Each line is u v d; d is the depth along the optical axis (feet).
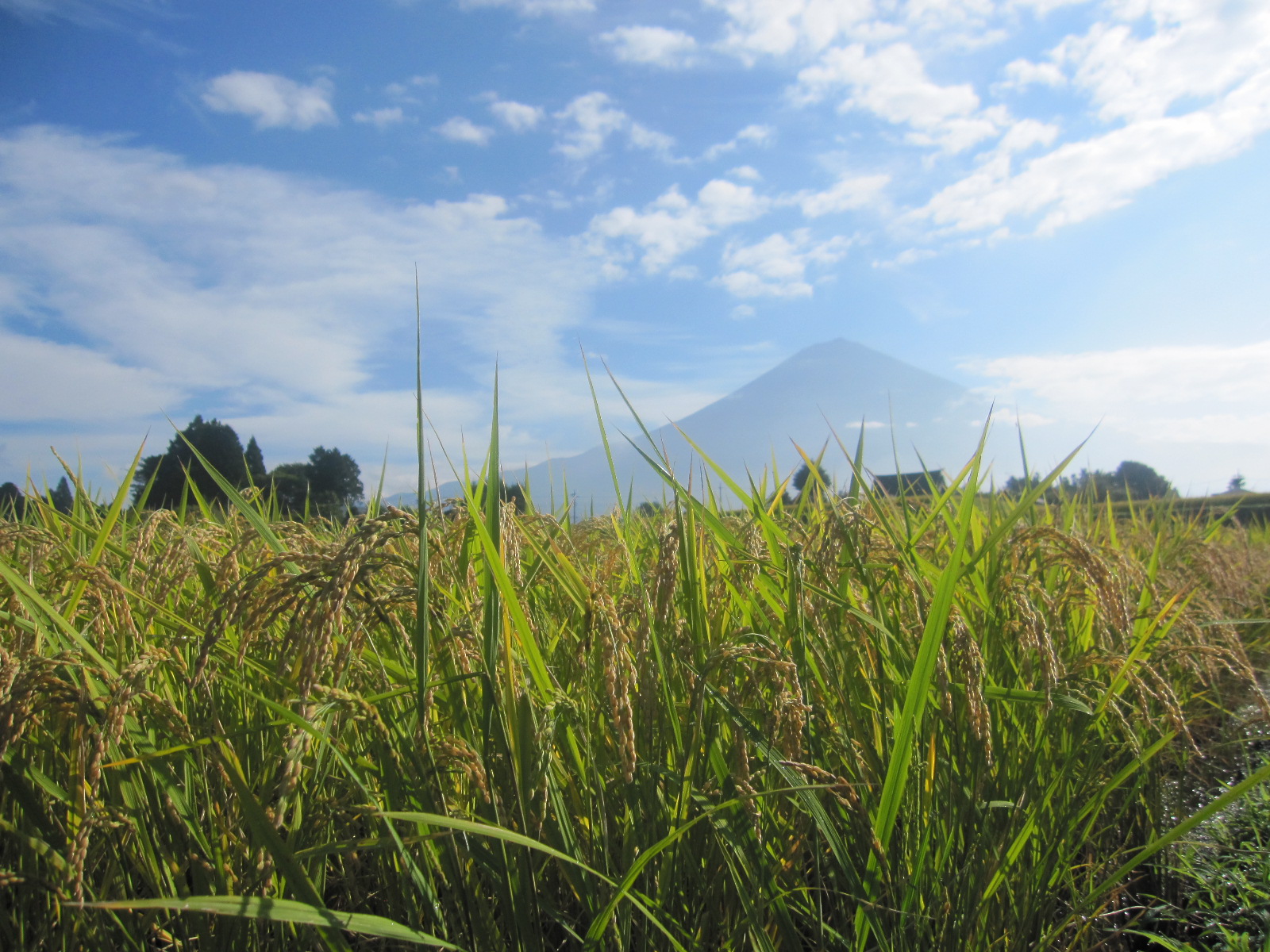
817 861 5.29
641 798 5.34
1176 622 8.21
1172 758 9.55
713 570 7.76
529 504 7.44
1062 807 6.81
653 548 10.59
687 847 5.34
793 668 4.95
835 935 5.33
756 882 4.93
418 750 4.72
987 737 5.45
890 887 5.38
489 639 4.70
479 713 5.30
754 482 7.45
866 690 7.02
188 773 5.08
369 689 5.73
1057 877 6.73
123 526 9.65
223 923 4.61
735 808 5.22
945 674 5.68
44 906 4.82
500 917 5.12
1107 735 8.18
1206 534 16.98
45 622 5.27
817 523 8.31
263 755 5.64
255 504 11.05
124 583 6.81
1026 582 7.25
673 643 6.08
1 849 5.34
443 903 5.11
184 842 4.75
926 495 11.83
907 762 5.02
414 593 5.01
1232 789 4.75
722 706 5.15
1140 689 6.52
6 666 4.47
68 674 4.71
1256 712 10.37
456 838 4.80
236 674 5.40
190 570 7.05
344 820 5.47
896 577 7.37
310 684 3.99
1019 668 7.55
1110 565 8.72
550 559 6.59
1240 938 6.99
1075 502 15.62
